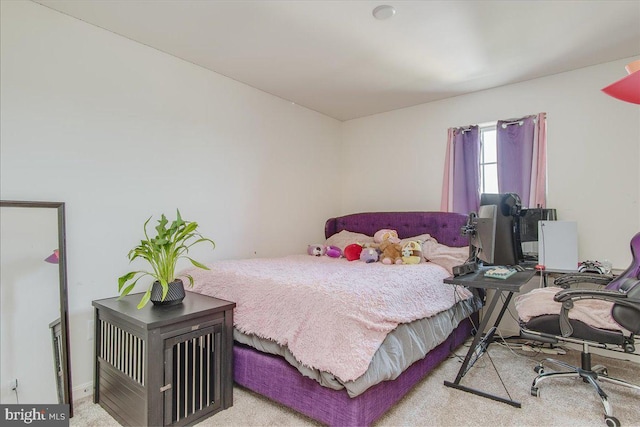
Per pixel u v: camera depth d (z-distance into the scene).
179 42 2.51
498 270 2.30
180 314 1.81
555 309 2.02
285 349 1.88
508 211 2.77
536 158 3.08
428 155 3.81
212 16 2.18
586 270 2.66
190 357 1.85
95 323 2.12
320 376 1.67
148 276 2.54
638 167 2.70
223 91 3.10
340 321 1.69
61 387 2.02
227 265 2.66
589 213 2.89
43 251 2.02
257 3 2.04
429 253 3.11
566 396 2.10
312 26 2.29
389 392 1.83
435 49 2.61
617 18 2.19
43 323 2.00
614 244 2.79
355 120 4.44
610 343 1.89
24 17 2.01
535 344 2.96
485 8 2.09
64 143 2.16
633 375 2.40
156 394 1.68
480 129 3.50
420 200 3.87
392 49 2.61
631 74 1.73
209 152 2.99
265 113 3.51
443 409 1.94
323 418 1.71
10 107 1.96
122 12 2.14
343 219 4.18
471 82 3.24
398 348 1.83
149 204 2.57
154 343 1.68
